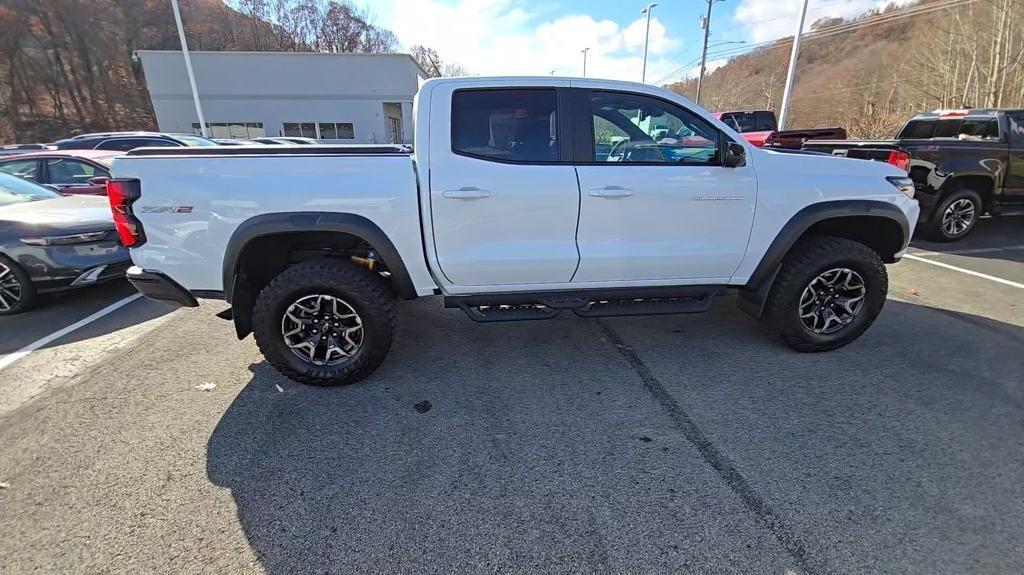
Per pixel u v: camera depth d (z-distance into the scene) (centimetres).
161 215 273
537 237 296
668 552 183
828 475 223
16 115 4406
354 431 262
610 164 297
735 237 315
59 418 276
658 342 368
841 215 316
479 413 278
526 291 313
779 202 312
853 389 297
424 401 292
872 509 202
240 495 216
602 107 298
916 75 3781
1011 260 588
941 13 3516
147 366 340
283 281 287
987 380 306
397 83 3238
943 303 443
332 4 6406
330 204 278
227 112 3169
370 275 301
